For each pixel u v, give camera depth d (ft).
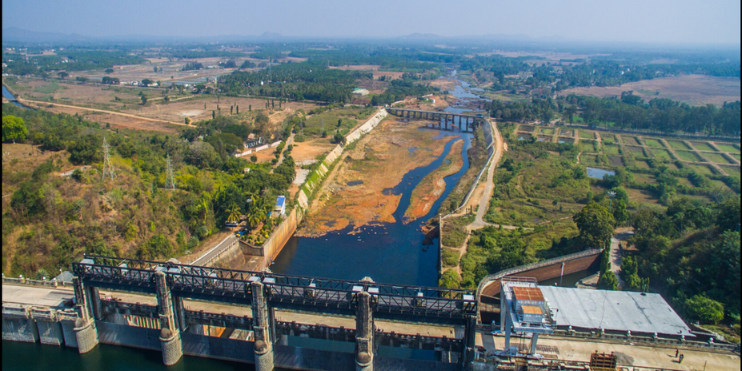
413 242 562.25
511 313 255.91
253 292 284.82
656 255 426.51
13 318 325.42
